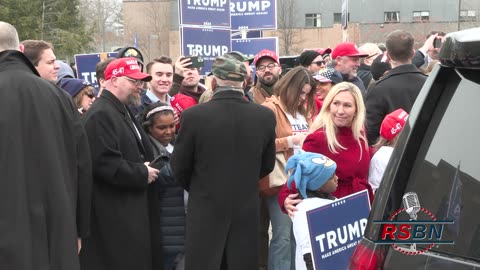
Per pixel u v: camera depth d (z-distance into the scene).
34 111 3.58
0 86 3.57
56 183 3.55
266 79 6.61
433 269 2.13
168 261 5.05
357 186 4.62
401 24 44.25
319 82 6.51
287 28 44.06
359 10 45.06
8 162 3.46
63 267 3.52
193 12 9.07
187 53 9.05
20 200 3.44
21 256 3.40
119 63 4.76
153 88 6.22
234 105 4.75
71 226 3.59
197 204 4.69
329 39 46.38
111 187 4.67
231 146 4.69
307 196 4.25
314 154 4.32
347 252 3.97
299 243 4.08
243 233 4.73
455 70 2.22
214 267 4.64
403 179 2.28
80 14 44.44
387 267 2.25
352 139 4.65
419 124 2.28
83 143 3.90
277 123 5.54
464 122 2.16
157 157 4.91
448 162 2.17
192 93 6.78
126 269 4.68
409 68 5.52
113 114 4.70
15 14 37.59
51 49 5.26
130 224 4.68
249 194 4.75
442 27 42.72
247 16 11.21
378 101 5.53
